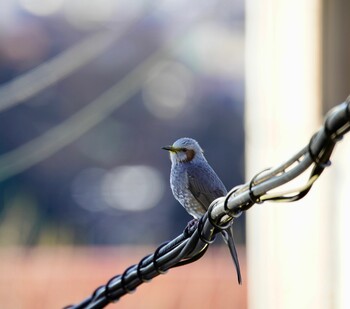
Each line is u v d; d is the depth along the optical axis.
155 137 28.72
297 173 5.29
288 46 13.31
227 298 15.76
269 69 13.38
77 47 21.95
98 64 27.34
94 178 27.88
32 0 29.50
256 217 13.87
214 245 21.94
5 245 21.16
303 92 13.28
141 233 27.84
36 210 26.38
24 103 26.41
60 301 15.78
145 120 28.67
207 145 28.34
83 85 27.22
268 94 13.37
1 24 27.94
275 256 13.63
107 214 27.64
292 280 13.55
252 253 14.12
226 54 29.34
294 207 13.57
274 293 13.62
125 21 28.09
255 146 13.55
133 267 7.59
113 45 27.50
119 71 27.45
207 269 16.41
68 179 27.45
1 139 26.02
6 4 28.38
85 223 27.28
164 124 28.83
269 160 13.31
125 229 27.70
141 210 28.05
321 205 13.40
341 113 4.84
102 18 28.45
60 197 27.17
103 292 7.89
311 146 5.12
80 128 22.88
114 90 22.61
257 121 13.54
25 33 28.02
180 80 29.05
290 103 13.30
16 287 15.77
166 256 7.02
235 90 29.19
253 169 13.59
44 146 21.56
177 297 15.62
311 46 13.27
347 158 13.16
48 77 19.06
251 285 14.34
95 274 16.09
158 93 28.86
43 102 26.69
